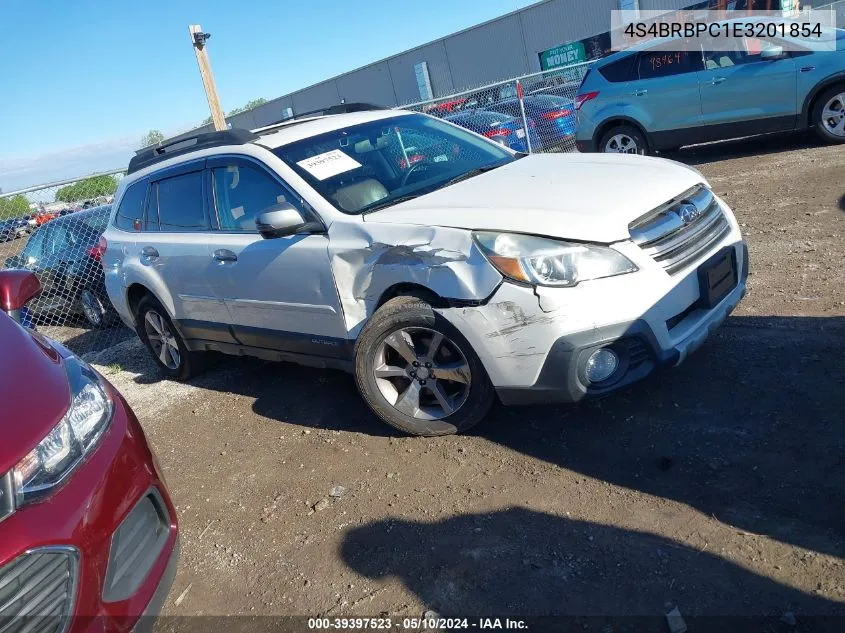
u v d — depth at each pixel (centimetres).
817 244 543
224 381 556
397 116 500
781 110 904
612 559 263
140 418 519
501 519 301
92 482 225
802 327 407
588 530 281
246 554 321
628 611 239
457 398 363
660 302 318
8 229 851
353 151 439
